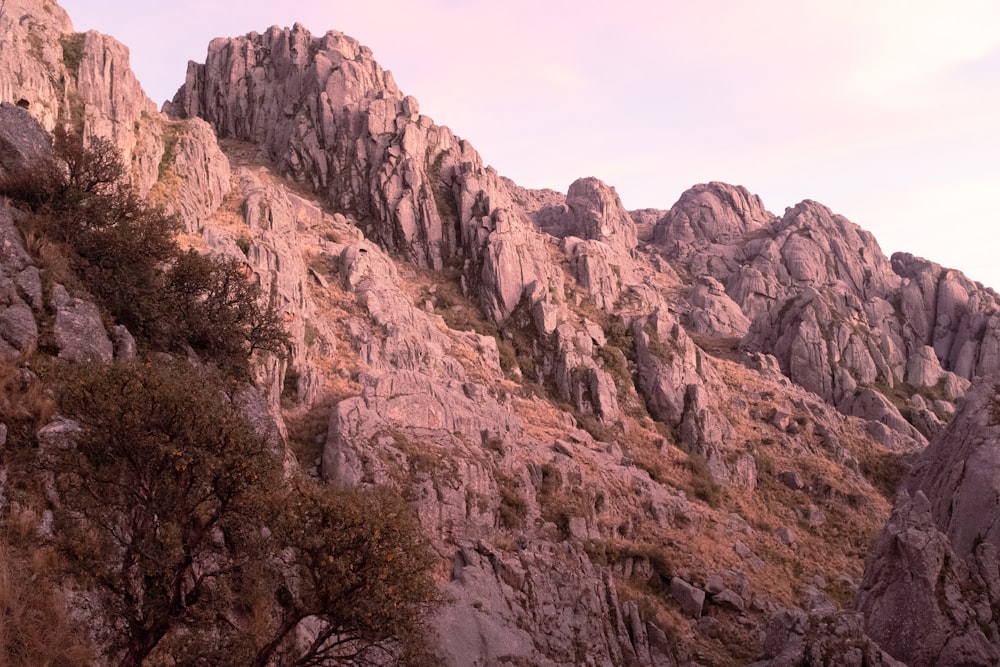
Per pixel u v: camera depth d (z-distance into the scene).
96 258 24.53
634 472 51.88
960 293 95.94
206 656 14.79
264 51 98.38
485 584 31.97
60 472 15.70
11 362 18.23
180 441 15.05
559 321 68.12
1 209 22.30
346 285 58.53
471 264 71.94
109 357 21.20
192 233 50.69
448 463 38.00
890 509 59.72
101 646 14.92
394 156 78.06
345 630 15.63
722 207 127.81
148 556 14.37
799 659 27.77
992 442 39.91
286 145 85.06
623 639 35.56
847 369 79.50
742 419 66.88
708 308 93.38
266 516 15.68
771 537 53.22
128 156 50.34
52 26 52.25
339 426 36.00
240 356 28.66
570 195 120.88
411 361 52.88
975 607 30.92
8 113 26.70
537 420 54.66
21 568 14.41
